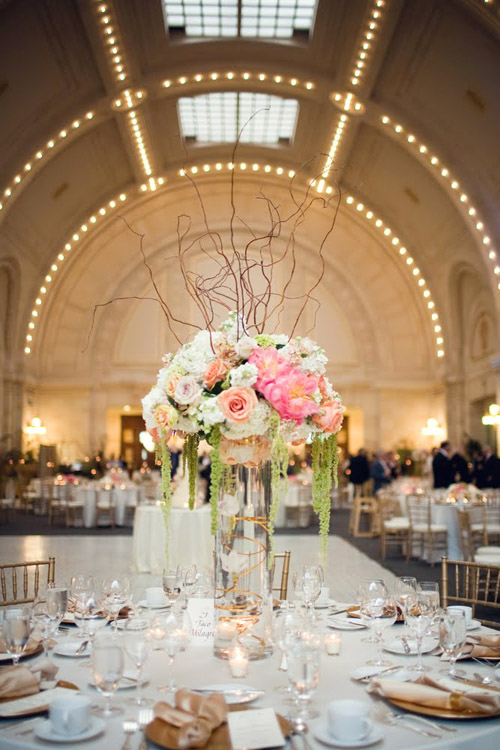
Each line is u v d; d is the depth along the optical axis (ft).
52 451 68.03
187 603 9.41
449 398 67.05
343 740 6.11
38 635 9.09
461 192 51.44
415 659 8.56
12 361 64.59
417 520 33.32
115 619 9.11
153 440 9.43
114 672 6.41
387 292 71.61
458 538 32.37
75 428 71.77
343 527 50.96
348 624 10.02
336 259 72.08
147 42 46.50
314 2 44.29
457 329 65.92
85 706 6.30
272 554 8.77
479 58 40.65
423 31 42.34
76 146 53.98
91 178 60.13
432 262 65.51
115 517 49.57
